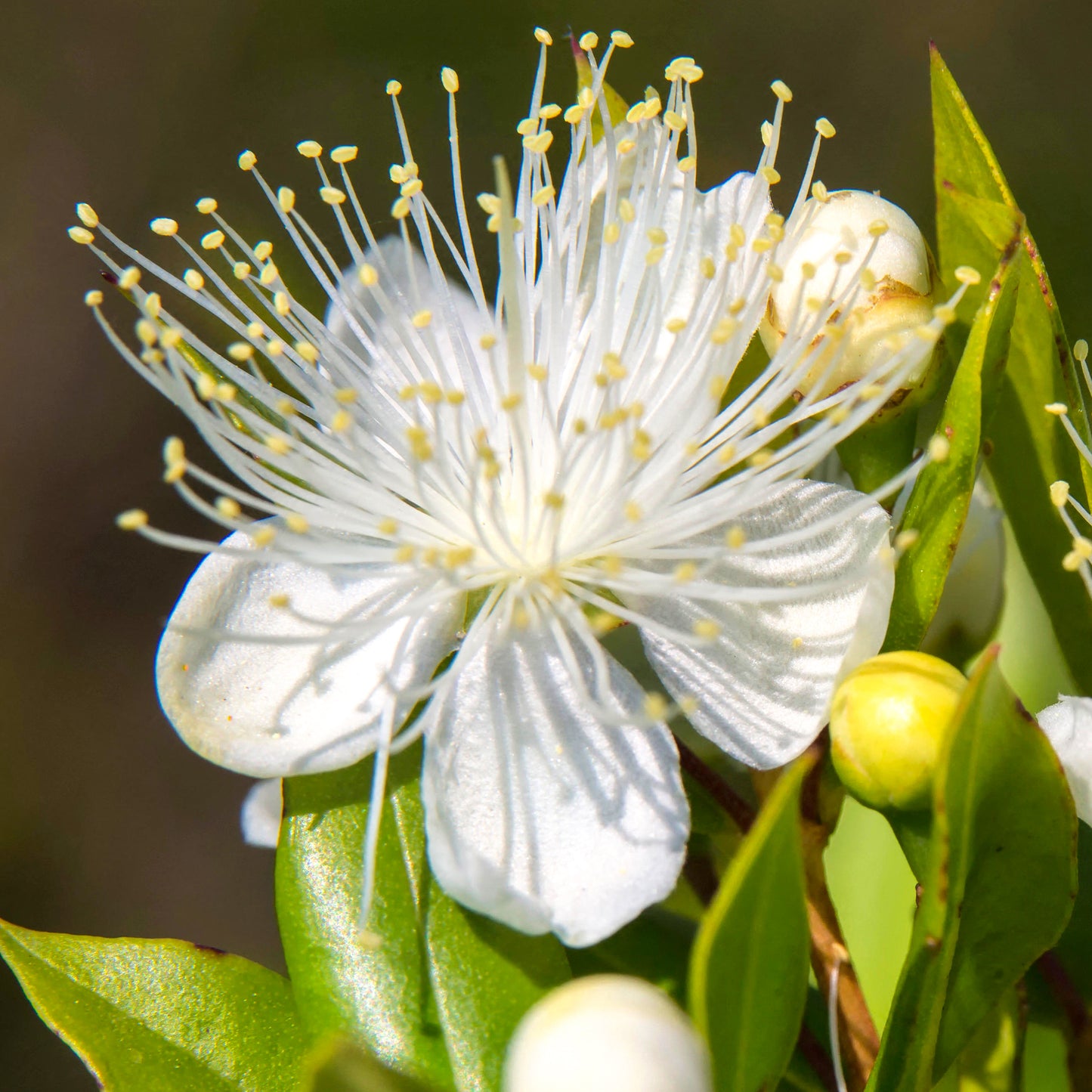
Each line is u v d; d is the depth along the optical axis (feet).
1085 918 0.70
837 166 1.39
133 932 1.29
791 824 0.64
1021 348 0.70
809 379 0.70
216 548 0.67
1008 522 0.71
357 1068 0.63
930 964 0.65
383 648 0.69
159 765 1.34
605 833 0.67
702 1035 0.64
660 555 0.69
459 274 0.74
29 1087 1.16
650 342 0.70
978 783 0.65
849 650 0.67
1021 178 1.33
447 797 0.67
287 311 0.69
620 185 0.71
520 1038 0.64
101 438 1.40
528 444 0.69
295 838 0.68
